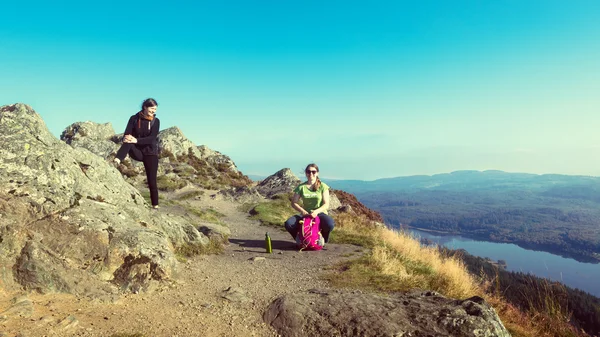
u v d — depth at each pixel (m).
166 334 4.22
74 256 5.61
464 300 5.18
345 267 8.21
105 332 4.04
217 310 5.23
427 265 9.27
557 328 5.85
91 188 7.34
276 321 4.88
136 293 5.50
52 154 6.90
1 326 3.75
